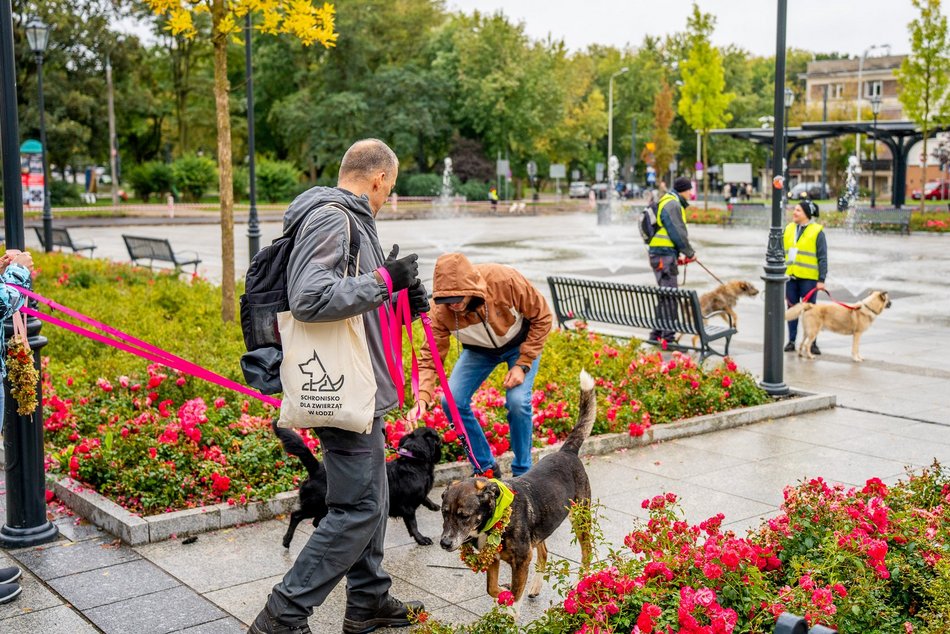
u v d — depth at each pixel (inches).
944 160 2556.6
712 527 174.6
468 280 220.2
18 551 213.5
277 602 159.3
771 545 172.9
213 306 515.8
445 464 266.2
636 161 3535.9
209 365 354.6
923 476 216.5
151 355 187.0
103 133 2314.2
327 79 2498.8
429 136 2529.5
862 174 3336.6
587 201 2556.6
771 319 362.0
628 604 149.5
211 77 2605.8
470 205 2324.1
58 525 230.2
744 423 336.2
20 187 200.4
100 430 274.8
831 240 1232.2
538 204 2399.1
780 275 359.6
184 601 188.2
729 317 523.5
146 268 727.1
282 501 237.5
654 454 297.1
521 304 232.8
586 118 3070.9
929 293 720.3
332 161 2502.5
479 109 2544.3
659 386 342.0
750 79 4185.5
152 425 269.7
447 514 164.6
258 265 155.3
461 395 243.8
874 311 459.2
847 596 151.4
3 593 186.1
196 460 250.8
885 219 1348.4
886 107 3841.0
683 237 490.6
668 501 176.4
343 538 160.7
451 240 1273.4
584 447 292.4
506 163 2303.2
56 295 560.1
